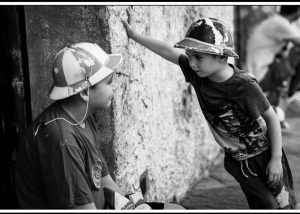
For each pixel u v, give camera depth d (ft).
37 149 7.95
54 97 8.07
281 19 21.04
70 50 8.23
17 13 10.34
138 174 11.49
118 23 10.31
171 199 14.07
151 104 12.44
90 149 8.28
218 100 9.75
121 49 10.43
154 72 12.67
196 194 15.24
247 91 9.49
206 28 9.31
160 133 13.16
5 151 10.61
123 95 10.57
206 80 9.89
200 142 16.67
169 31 13.97
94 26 10.00
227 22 20.81
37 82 10.55
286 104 22.36
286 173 10.34
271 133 9.84
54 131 7.92
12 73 10.48
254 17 29.12
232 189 15.60
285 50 22.44
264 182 10.21
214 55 9.30
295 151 18.85
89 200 7.84
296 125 22.63
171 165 14.06
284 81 21.85
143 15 11.90
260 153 10.11
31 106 10.67
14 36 10.41
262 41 21.67
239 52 29.12
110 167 10.28
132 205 9.07
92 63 8.18
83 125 8.40
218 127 10.16
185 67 10.24
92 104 8.35
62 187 7.73
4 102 10.54
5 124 10.59
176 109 14.52
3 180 10.61
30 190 8.14
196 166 16.26
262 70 21.81
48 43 10.32
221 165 18.02
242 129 9.93
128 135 10.87
